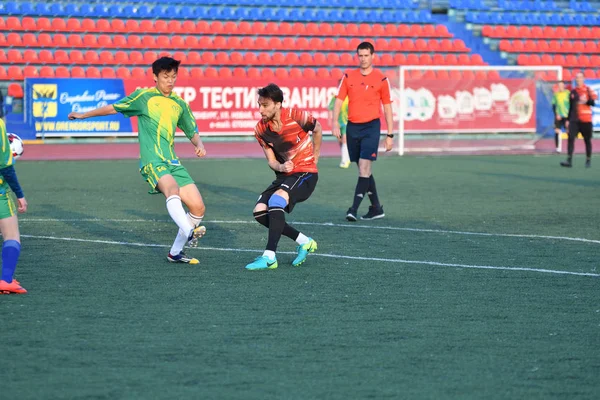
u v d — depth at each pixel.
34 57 74.25
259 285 18.92
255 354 13.66
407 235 26.31
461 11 90.88
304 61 80.25
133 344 14.19
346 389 12.02
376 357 13.53
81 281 19.25
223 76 76.44
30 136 66.50
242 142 70.19
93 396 11.69
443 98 66.94
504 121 67.88
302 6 87.56
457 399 11.66
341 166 51.59
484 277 19.94
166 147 21.30
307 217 30.48
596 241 25.20
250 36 82.00
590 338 14.77
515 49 86.00
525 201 35.44
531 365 13.20
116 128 68.00
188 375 12.59
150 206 33.09
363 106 29.86
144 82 67.88
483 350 13.98
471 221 29.50
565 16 92.50
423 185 41.91
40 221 28.84
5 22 76.44
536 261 21.98
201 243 24.70
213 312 16.41
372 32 85.38
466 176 46.69
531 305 17.17
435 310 16.69
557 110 64.31
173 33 79.94
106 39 77.69
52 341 14.35
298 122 20.83
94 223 28.52
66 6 79.94
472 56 83.69
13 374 12.61
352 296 17.86
